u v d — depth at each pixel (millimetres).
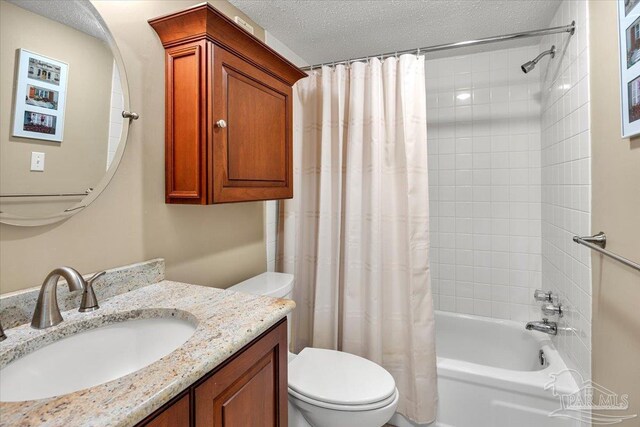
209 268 1443
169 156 1181
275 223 1967
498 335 2180
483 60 2266
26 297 808
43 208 858
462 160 2344
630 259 1018
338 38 1961
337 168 1795
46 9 862
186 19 1096
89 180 966
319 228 1787
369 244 1683
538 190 2160
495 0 1590
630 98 976
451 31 1893
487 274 2307
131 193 1097
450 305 2410
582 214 1410
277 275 1732
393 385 1292
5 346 691
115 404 502
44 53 855
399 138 1662
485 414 1557
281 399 928
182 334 874
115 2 1043
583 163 1395
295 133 1884
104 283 983
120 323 890
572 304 1542
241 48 1249
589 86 1329
